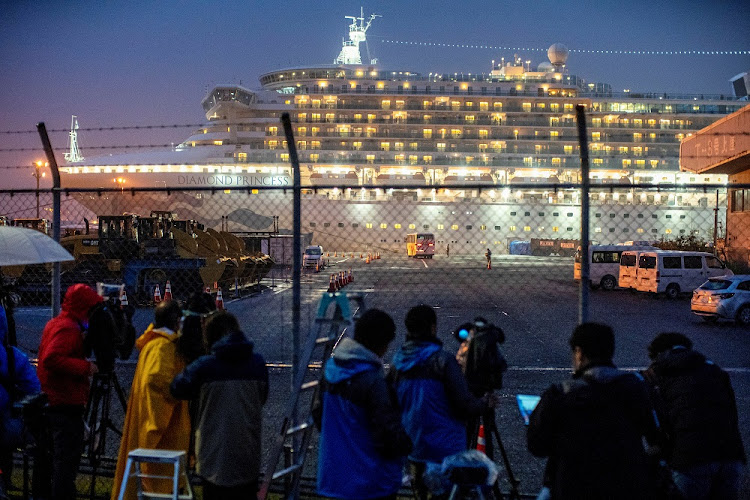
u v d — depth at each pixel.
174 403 4.55
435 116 72.50
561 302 21.98
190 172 66.75
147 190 6.09
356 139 71.00
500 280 32.16
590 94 73.44
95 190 6.29
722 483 3.68
